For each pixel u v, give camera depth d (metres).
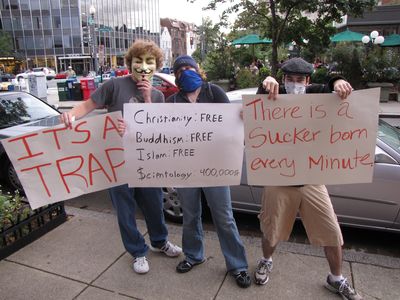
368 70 14.84
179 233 3.78
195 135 2.62
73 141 2.63
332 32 13.88
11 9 60.50
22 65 61.94
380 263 3.17
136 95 2.82
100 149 2.68
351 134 2.47
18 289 2.87
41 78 17.50
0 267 3.17
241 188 3.93
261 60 24.78
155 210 3.14
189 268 3.04
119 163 2.73
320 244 2.62
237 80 16.52
